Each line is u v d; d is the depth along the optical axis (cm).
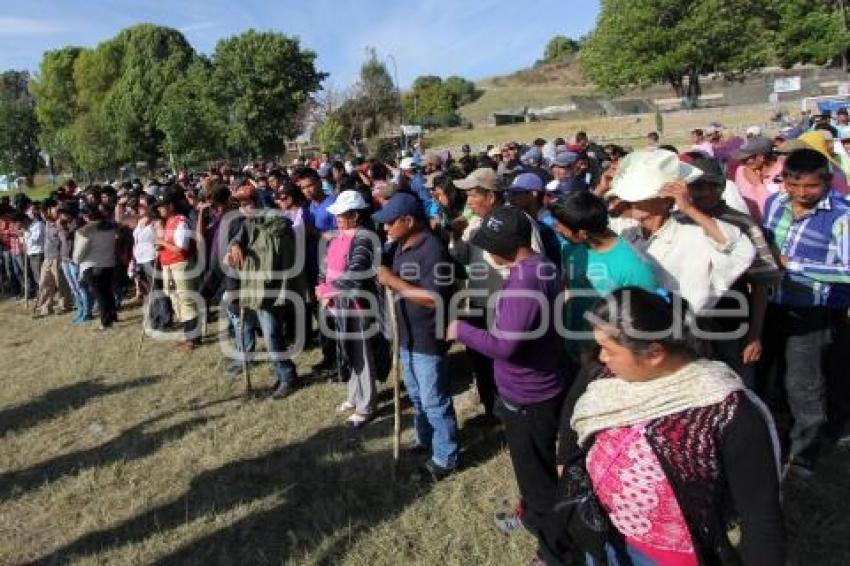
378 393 633
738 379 199
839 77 5050
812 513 388
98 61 7025
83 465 559
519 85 10131
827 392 435
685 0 4869
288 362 648
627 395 204
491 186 488
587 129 4244
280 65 5181
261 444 557
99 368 820
